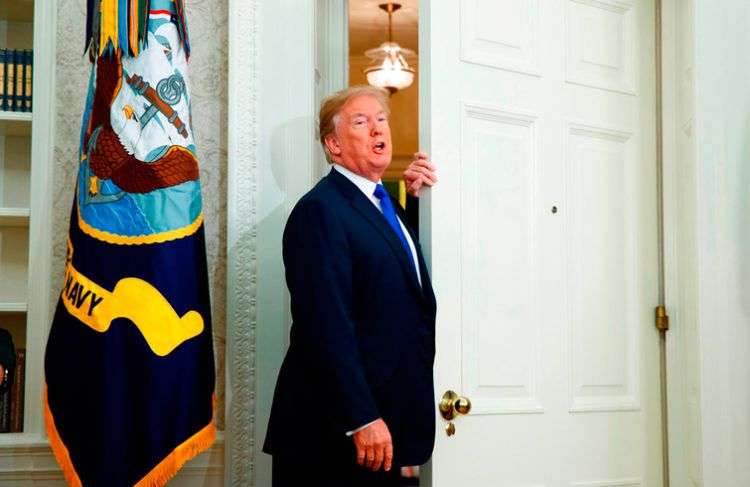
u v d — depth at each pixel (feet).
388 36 19.30
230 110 8.24
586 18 8.87
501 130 8.11
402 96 20.63
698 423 8.47
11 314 9.30
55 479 8.11
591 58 8.86
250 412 8.04
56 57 8.57
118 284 7.08
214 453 8.15
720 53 8.67
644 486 8.73
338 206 6.81
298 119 8.36
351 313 6.50
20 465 8.07
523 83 8.29
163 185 7.25
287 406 6.71
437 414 7.46
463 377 7.62
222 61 8.61
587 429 8.39
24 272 9.18
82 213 7.30
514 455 7.86
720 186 8.59
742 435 8.46
